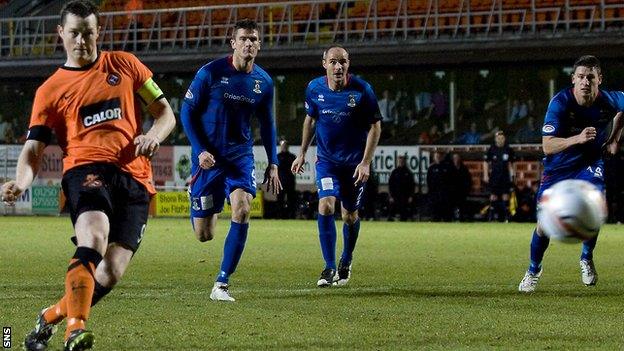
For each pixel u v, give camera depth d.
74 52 16.78
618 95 27.25
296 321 21.36
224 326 20.61
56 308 16.62
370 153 29.52
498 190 63.38
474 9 72.88
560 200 20.16
